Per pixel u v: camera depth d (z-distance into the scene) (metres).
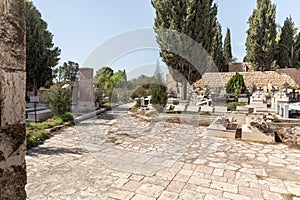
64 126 7.86
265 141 5.89
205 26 12.36
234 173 3.72
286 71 19.45
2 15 0.78
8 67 0.81
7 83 0.81
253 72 20.31
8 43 0.81
